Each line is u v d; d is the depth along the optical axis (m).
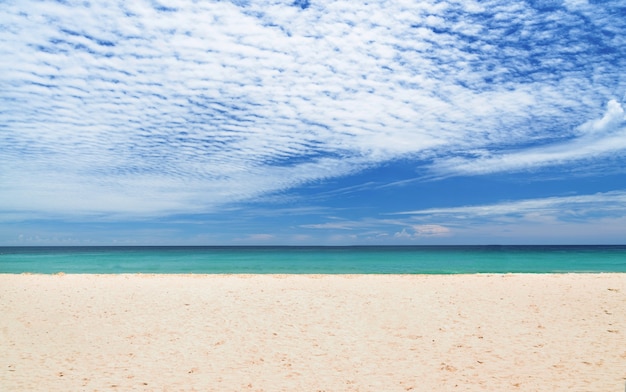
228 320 11.25
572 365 7.65
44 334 10.00
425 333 9.95
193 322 11.06
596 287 16.41
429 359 8.10
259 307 12.82
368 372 7.42
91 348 8.90
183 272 29.39
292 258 48.06
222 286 17.08
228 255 57.41
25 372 7.43
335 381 7.00
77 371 7.49
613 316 11.52
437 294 14.98
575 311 12.16
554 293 15.09
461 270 30.34
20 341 9.44
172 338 9.63
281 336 9.75
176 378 7.15
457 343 9.14
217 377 7.19
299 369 7.59
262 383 6.91
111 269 31.88
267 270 31.09
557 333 9.86
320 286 16.98
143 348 8.90
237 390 6.61
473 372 7.36
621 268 31.28
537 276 20.80
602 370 7.36
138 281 18.97
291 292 15.43
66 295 15.12
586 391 6.42
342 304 13.23
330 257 48.75
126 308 12.80
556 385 6.68
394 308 12.64
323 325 10.72
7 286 17.44
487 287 16.62
